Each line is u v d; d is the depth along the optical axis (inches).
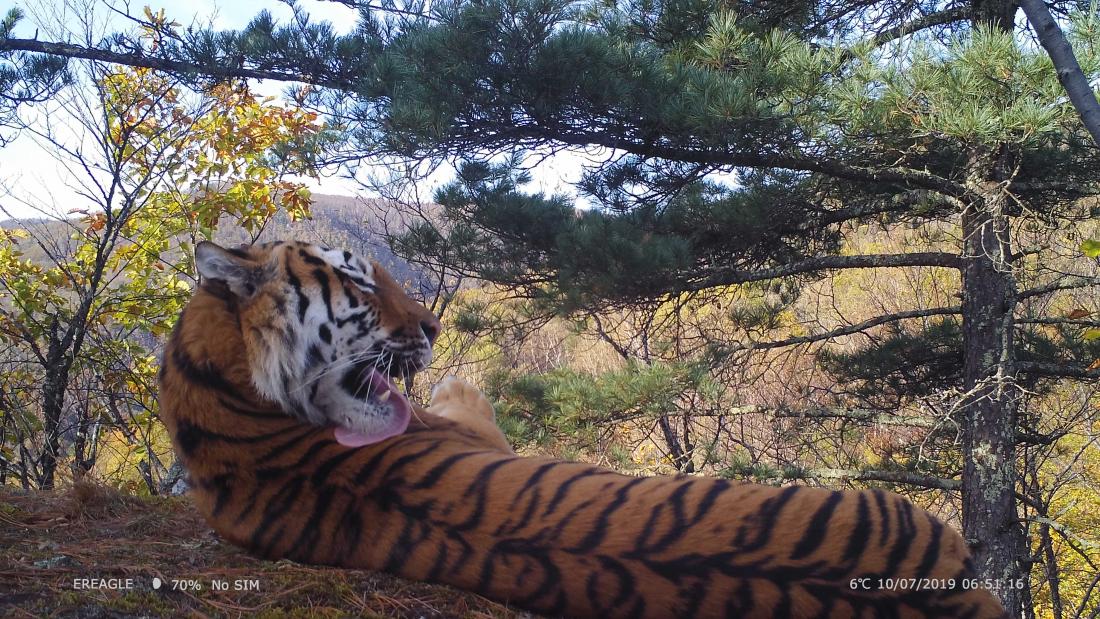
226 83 368.5
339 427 113.4
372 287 125.0
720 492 91.0
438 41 265.3
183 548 117.0
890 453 442.3
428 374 452.1
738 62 281.9
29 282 353.1
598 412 336.5
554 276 331.9
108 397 342.3
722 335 432.8
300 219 378.3
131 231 367.9
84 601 94.7
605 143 297.1
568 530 91.4
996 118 239.0
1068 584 524.7
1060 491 527.2
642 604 86.4
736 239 340.5
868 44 267.1
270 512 108.3
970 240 329.4
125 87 354.0
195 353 113.6
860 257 338.0
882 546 86.1
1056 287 342.0
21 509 136.6
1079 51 235.5
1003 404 335.3
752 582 84.3
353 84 342.0
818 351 438.6
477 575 94.0
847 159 298.7
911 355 411.8
